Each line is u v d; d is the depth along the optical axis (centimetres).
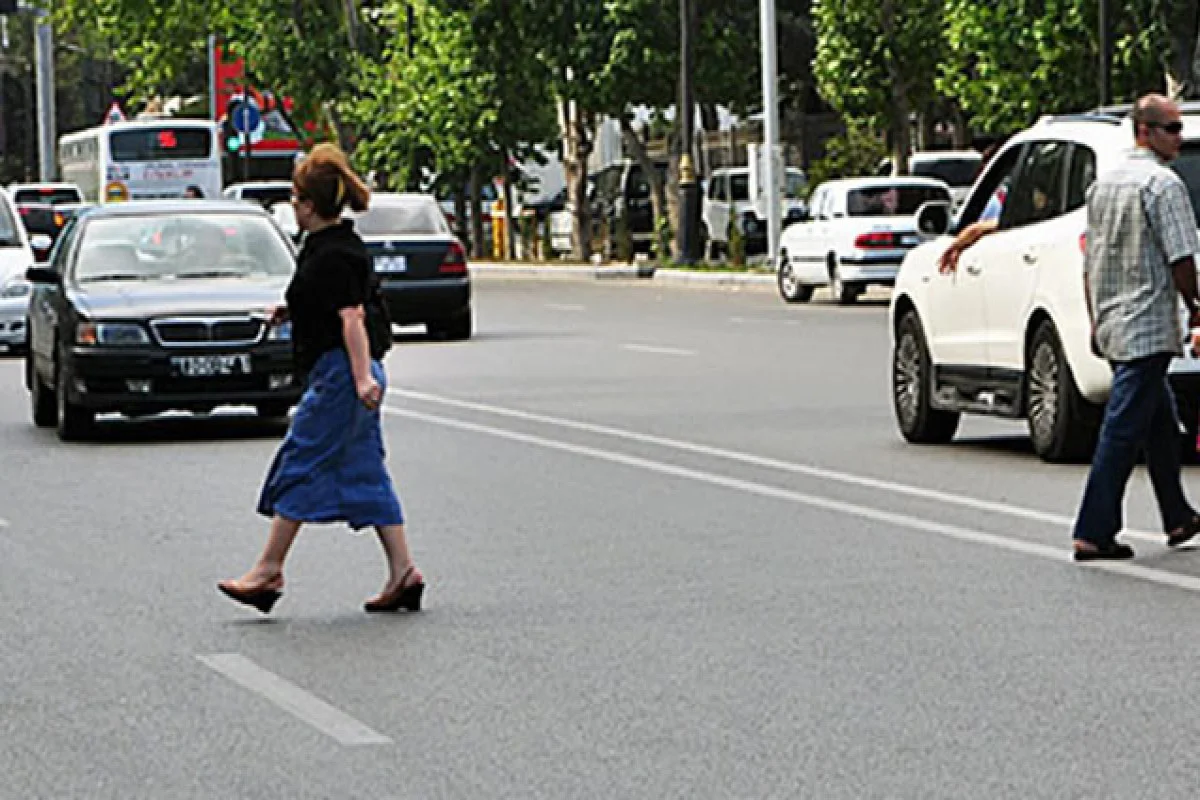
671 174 9781
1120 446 2033
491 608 1867
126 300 3247
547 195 14588
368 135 11394
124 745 1406
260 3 11544
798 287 6762
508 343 5150
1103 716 1441
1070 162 2741
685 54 8606
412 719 1466
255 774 1327
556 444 3081
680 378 4116
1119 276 2045
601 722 1448
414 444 3119
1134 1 6881
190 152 12050
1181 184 2041
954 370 2952
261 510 1858
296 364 1859
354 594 1944
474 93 10031
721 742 1388
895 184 6656
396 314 5234
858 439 3092
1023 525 2270
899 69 8550
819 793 1265
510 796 1270
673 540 2216
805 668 1603
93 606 1906
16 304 5034
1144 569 1994
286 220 6016
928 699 1498
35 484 2770
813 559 2088
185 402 3222
